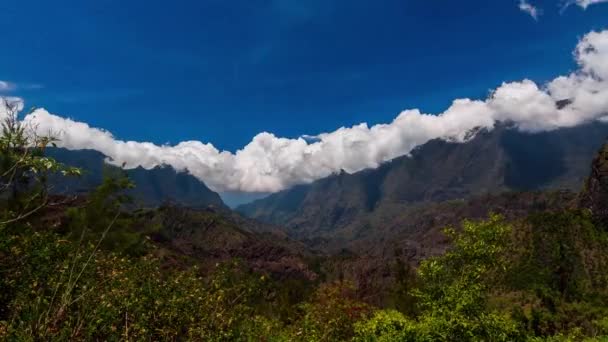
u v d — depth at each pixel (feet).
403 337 67.41
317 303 74.69
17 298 39.78
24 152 34.55
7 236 41.70
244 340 51.88
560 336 98.99
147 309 45.06
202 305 48.08
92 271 43.98
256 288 54.80
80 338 37.68
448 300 64.28
